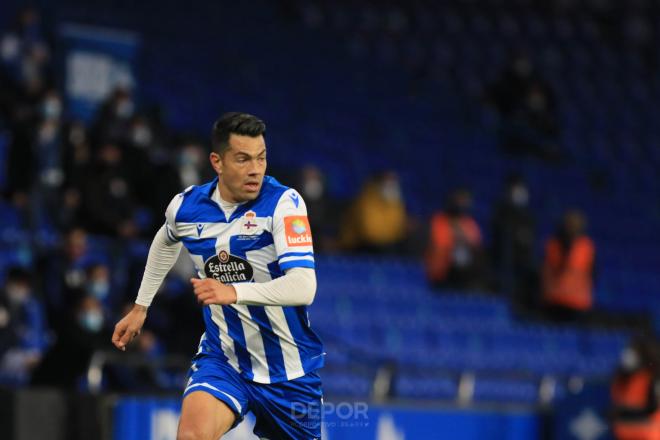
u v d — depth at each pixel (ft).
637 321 204.85
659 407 126.31
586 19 301.63
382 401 117.91
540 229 220.64
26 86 155.43
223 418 67.10
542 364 176.96
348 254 176.65
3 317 119.75
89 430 102.27
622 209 243.60
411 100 242.58
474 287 180.34
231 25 236.02
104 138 146.82
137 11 220.43
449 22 274.77
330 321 161.79
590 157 257.55
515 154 241.96
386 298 170.91
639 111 282.97
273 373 68.69
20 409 98.84
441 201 213.46
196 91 206.18
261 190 66.80
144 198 143.02
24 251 137.08
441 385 160.45
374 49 256.93
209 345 69.56
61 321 111.24
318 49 245.04
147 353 116.67
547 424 132.77
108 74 186.39
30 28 166.61
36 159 140.05
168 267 70.18
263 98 216.74
